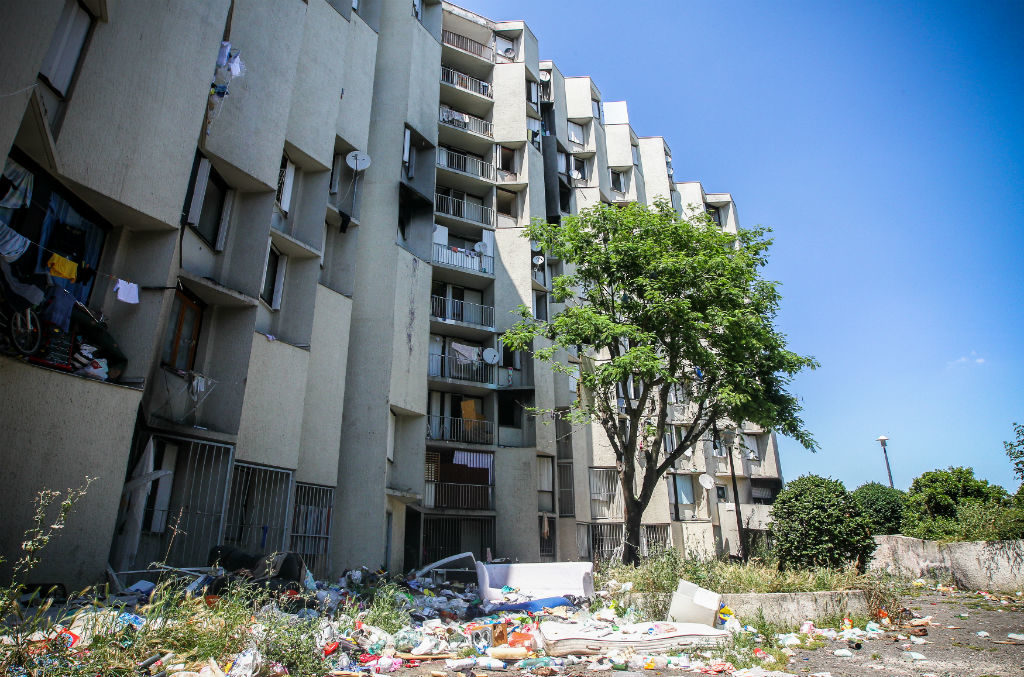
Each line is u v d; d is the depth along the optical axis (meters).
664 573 14.45
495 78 32.75
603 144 39.88
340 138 19.75
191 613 7.05
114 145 10.02
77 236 10.06
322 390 17.16
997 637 11.39
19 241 8.29
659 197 21.41
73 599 8.22
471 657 9.24
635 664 9.02
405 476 21.91
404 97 24.89
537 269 30.33
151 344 10.51
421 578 17.72
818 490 17.42
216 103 12.34
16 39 7.64
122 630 6.26
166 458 11.91
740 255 19.78
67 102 9.33
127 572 9.60
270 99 14.83
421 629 10.20
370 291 22.02
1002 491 29.16
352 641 8.66
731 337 18.95
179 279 12.23
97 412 9.37
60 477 8.77
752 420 19.75
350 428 20.33
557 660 9.08
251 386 14.14
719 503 35.66
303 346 15.89
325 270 18.94
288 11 15.80
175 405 11.77
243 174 13.92
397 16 26.47
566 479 28.75
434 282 28.41
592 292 21.05
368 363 21.06
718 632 10.47
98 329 9.87
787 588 13.71
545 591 14.94
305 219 16.98
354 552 18.84
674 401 34.56
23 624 5.61
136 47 10.48
